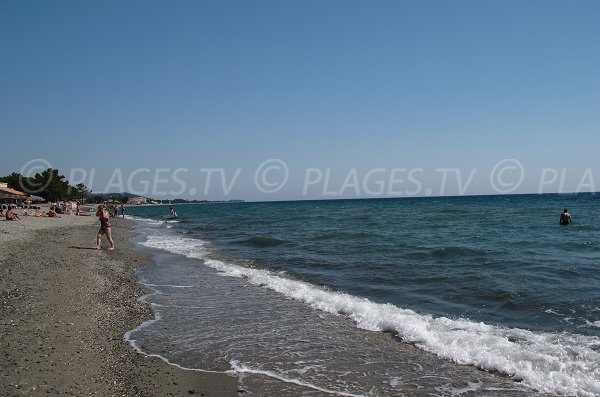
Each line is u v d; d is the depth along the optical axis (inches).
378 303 432.5
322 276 579.8
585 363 267.7
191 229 1588.3
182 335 332.5
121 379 245.4
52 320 336.5
